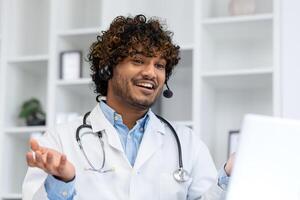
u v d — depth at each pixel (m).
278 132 1.21
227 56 3.86
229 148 3.54
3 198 3.80
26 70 4.14
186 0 3.95
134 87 1.83
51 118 3.74
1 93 3.92
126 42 1.84
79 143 1.90
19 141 4.03
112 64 1.88
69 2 4.03
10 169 3.92
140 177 1.86
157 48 1.84
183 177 1.89
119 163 1.87
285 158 1.20
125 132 1.94
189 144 1.99
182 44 3.77
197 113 3.46
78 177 1.84
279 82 3.37
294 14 3.42
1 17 4.03
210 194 1.71
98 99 2.08
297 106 3.31
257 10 3.79
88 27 4.14
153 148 1.90
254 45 3.82
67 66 3.80
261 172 1.21
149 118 1.96
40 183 1.77
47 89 4.15
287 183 1.20
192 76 3.84
